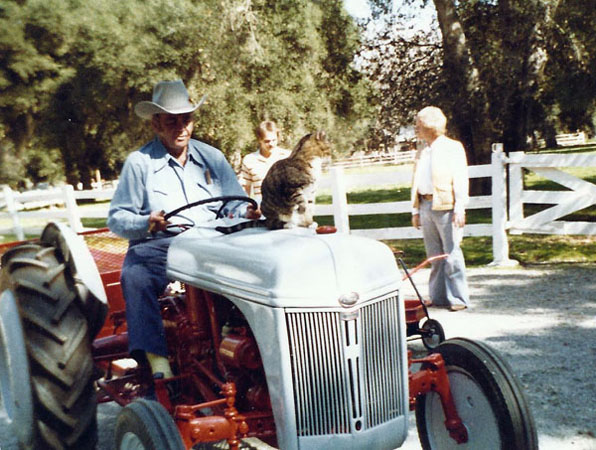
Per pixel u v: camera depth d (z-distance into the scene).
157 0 19.62
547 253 8.35
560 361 4.57
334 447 2.44
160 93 3.57
